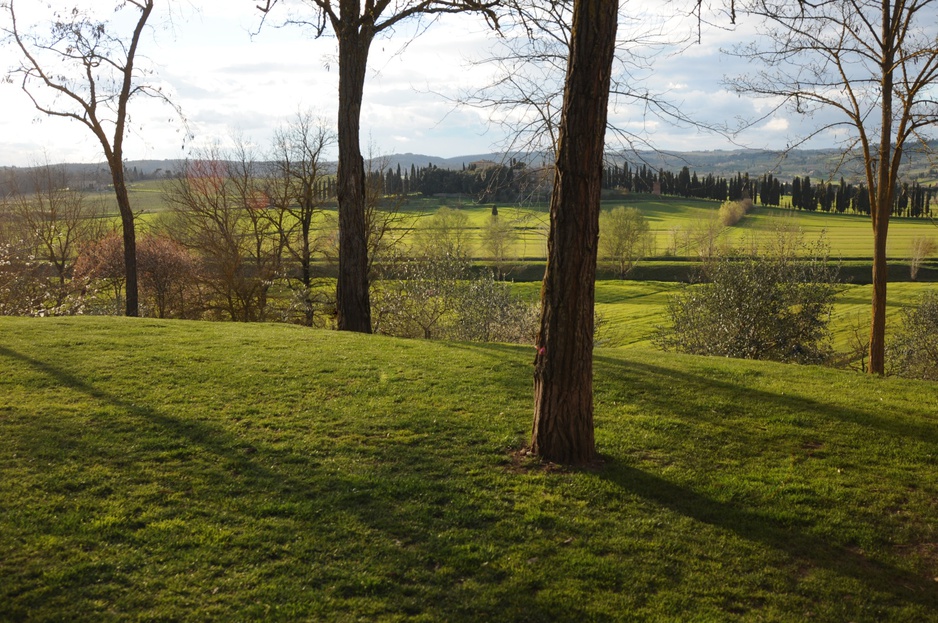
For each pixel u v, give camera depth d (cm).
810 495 705
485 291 2852
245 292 3231
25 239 3341
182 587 505
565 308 750
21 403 894
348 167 1739
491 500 669
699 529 629
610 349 1617
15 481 660
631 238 6694
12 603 471
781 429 917
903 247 6581
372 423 884
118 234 4003
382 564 548
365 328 1786
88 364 1112
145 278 3488
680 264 7069
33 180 4056
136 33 2164
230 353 1253
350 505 649
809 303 2503
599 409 994
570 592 519
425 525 616
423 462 761
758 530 630
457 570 545
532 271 5009
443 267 2856
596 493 691
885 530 638
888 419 970
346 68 1703
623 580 540
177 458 741
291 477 705
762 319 2509
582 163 706
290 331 1580
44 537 559
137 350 1238
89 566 522
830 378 1266
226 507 632
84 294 3086
